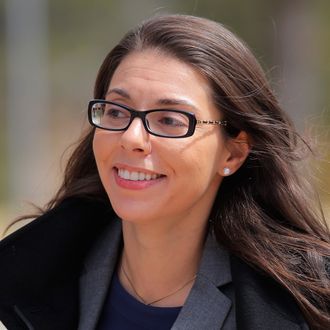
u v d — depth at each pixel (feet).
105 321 28.22
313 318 26.16
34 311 28.50
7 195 132.87
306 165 30.27
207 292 26.94
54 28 188.03
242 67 26.61
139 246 27.48
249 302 26.14
